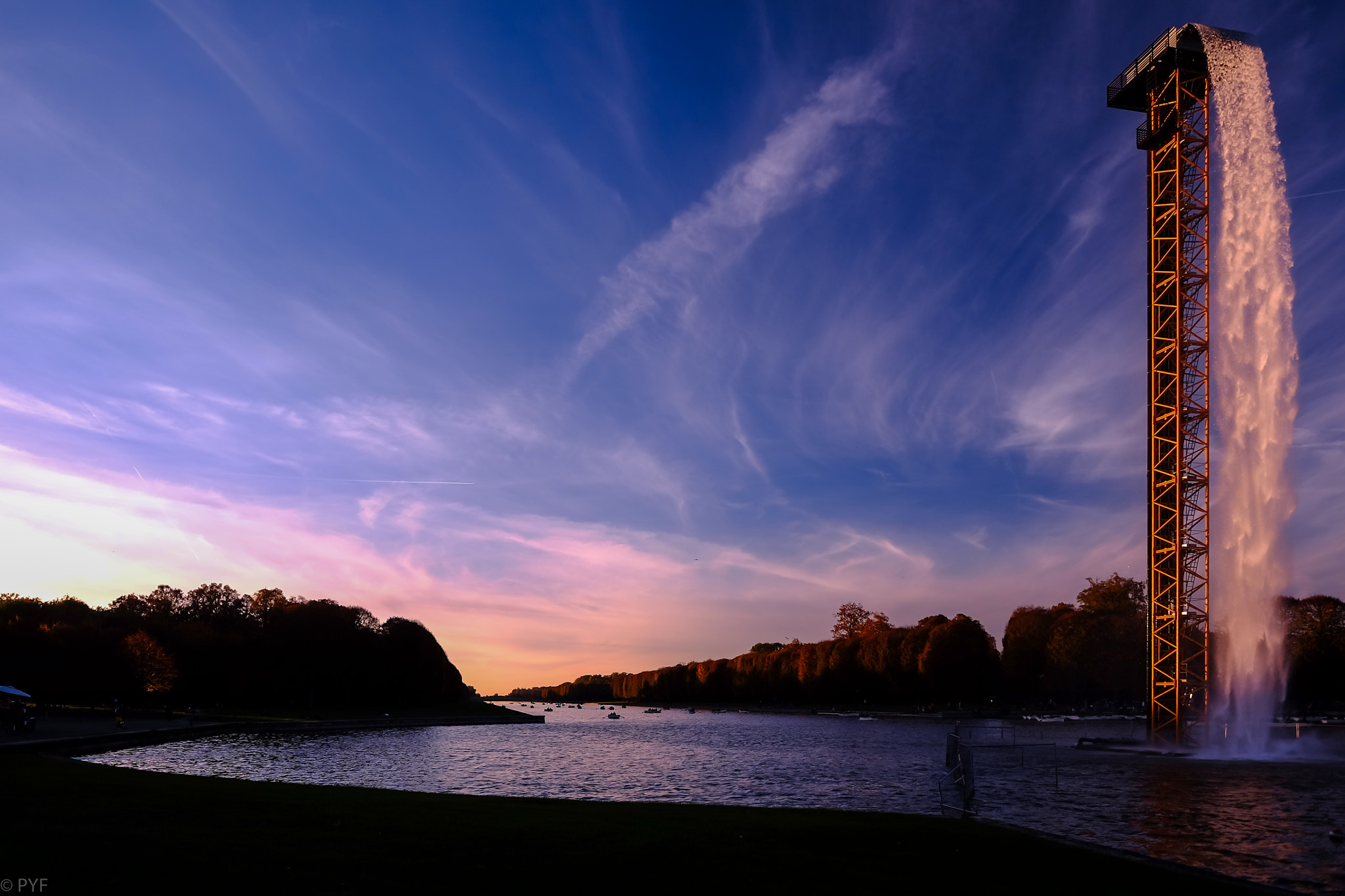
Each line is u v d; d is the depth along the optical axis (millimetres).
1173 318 75188
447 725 154125
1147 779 53000
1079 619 146875
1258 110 72500
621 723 171875
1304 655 124125
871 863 21625
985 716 152500
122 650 146250
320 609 181125
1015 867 21875
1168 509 74250
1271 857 29906
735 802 46094
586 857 20734
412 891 17344
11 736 66438
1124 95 80562
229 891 16656
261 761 69000
